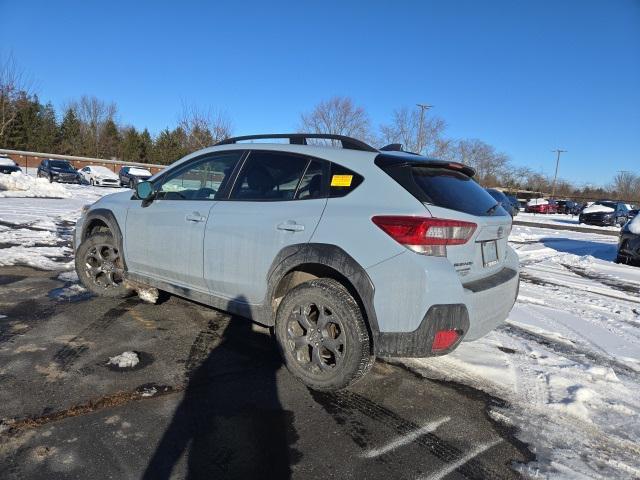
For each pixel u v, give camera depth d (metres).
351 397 3.24
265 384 3.33
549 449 2.77
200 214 3.93
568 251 12.59
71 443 2.52
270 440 2.68
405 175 3.15
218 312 4.77
